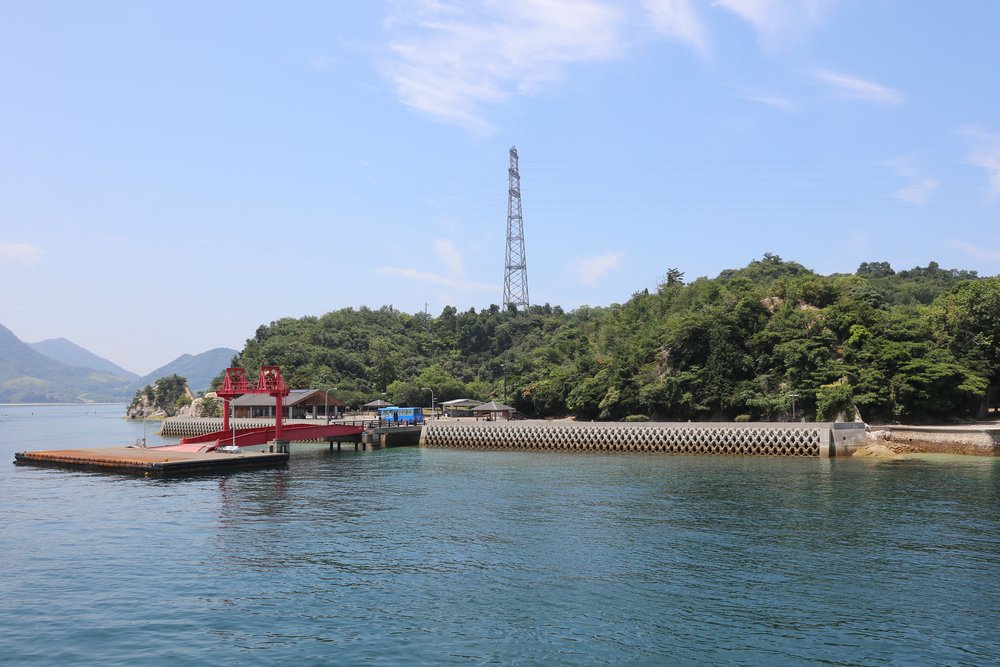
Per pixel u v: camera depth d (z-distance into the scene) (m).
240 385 105.19
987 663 27.41
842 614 32.50
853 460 91.69
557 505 59.19
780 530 48.66
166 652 28.66
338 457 105.62
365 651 28.69
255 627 31.33
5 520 54.25
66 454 93.44
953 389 110.50
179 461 82.00
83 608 33.84
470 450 117.50
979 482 69.12
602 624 31.48
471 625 31.44
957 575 38.03
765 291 143.38
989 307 115.12
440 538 47.34
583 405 143.12
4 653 28.56
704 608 33.38
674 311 158.12
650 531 48.72
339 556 42.94
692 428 105.38
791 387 118.50
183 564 41.38
